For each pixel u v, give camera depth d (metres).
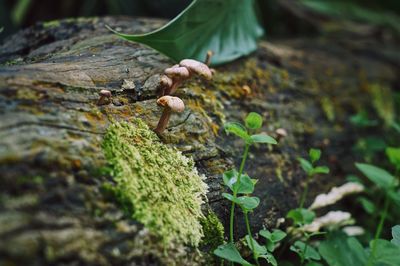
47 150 0.29
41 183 0.28
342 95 0.54
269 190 0.39
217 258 0.32
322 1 0.89
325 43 0.69
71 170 0.29
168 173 0.33
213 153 0.36
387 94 0.59
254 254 0.32
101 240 0.28
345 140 0.49
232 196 0.32
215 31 0.44
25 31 0.46
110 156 0.31
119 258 0.28
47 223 0.27
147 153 0.33
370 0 0.99
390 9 0.99
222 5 0.42
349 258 0.34
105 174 0.30
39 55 0.41
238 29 0.47
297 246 0.37
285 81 0.50
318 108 0.50
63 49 0.41
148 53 0.40
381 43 0.73
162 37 0.37
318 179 0.44
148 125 0.35
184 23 0.38
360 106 0.54
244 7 0.48
